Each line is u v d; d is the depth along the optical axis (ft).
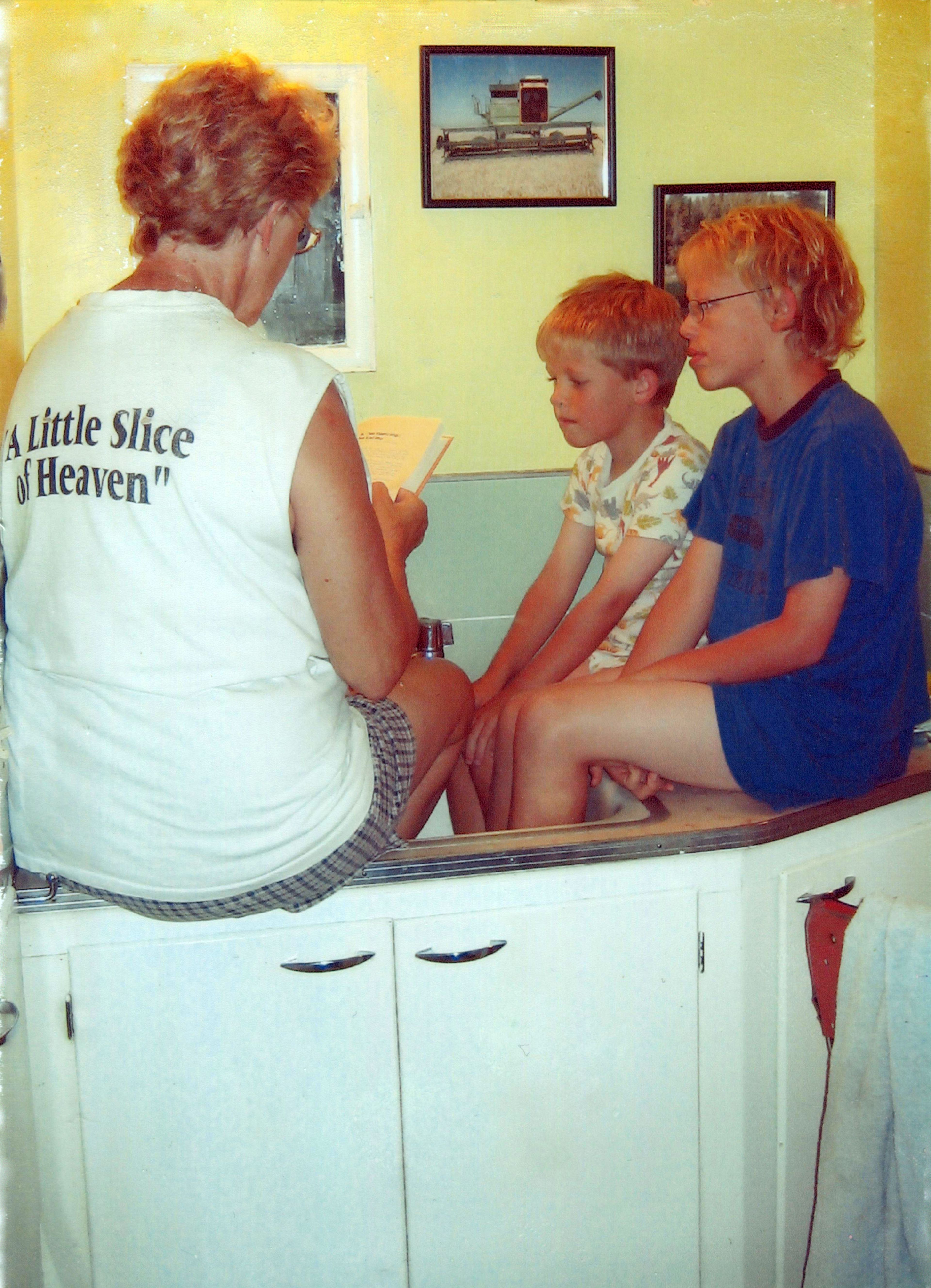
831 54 5.46
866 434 3.84
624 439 5.06
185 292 2.95
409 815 4.05
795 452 3.96
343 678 3.27
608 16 5.29
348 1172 3.58
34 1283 3.26
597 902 3.56
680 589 4.56
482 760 4.53
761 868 3.67
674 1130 3.75
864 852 3.91
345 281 5.37
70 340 2.95
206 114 2.96
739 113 5.47
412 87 5.23
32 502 2.95
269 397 2.84
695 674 3.95
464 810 4.67
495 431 5.67
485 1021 3.56
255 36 5.08
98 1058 3.39
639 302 4.89
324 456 2.89
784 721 3.82
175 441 2.81
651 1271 3.83
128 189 3.07
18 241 4.99
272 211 3.10
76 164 5.04
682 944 3.64
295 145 3.07
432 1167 3.62
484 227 5.43
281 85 3.12
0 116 4.69
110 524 2.84
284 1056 3.47
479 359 5.58
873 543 3.74
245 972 3.41
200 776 2.96
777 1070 3.84
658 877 3.59
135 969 3.36
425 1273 3.68
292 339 5.40
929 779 4.00
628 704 3.91
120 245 5.14
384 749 3.47
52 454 2.90
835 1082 3.39
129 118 5.04
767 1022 3.78
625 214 5.51
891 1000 3.21
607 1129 3.70
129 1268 3.51
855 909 3.47
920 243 5.21
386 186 5.32
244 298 3.21
